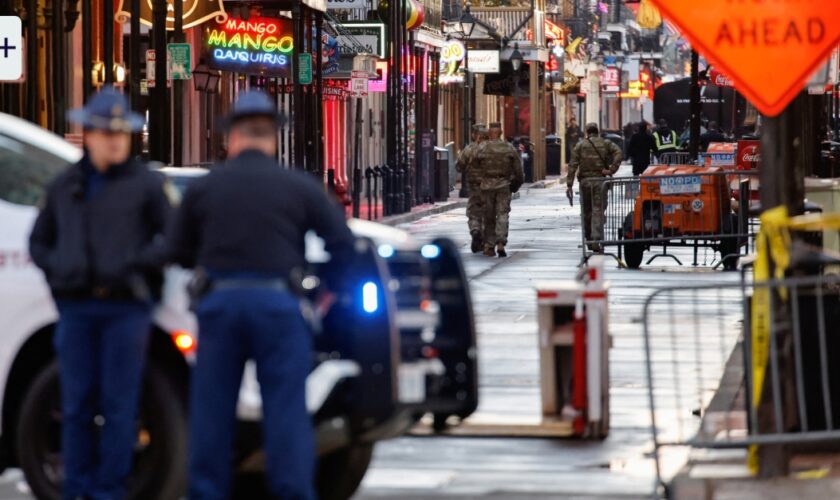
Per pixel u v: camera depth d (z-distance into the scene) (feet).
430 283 77.25
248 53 260.01
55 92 181.98
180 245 69.82
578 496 82.38
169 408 73.97
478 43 502.79
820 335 82.28
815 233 103.96
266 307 68.08
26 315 75.05
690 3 80.33
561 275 207.00
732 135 469.98
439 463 90.68
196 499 69.00
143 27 248.93
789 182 83.51
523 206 412.16
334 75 325.21
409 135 414.62
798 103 83.82
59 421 75.25
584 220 218.18
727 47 80.12
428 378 75.05
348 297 72.02
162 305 73.72
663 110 579.89
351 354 72.02
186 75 198.18
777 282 79.71
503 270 215.51
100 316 71.31
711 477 84.17
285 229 68.74
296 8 257.96
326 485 80.59
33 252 71.97
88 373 72.08
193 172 90.68
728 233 212.64
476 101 588.50
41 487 75.00
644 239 213.25
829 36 79.66
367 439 71.82
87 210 71.46
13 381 76.79
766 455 82.94
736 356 128.36
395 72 342.44
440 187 409.08
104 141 71.87
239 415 71.87
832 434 79.82
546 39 641.40
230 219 68.54
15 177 76.79
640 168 410.93
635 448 94.58
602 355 97.60
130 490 74.18
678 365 124.16
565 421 99.30
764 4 79.87
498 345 137.08
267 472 68.74
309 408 70.90
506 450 94.22
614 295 178.09
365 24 332.60
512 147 240.53
